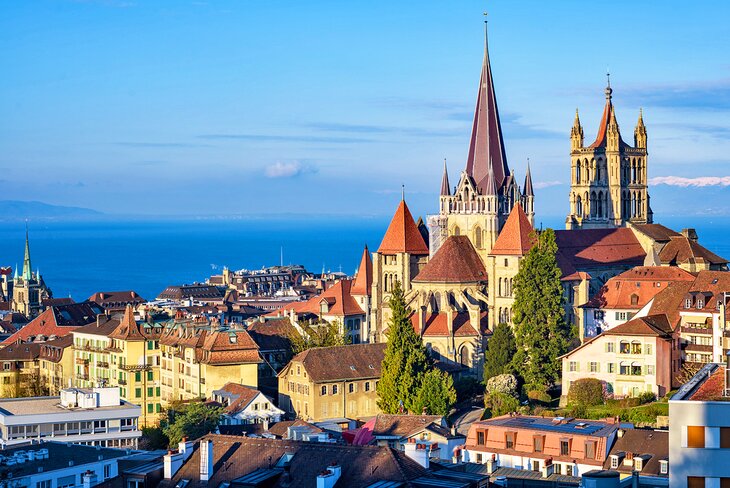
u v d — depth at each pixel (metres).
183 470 140.00
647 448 183.25
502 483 154.75
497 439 195.50
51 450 187.62
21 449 187.25
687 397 108.06
